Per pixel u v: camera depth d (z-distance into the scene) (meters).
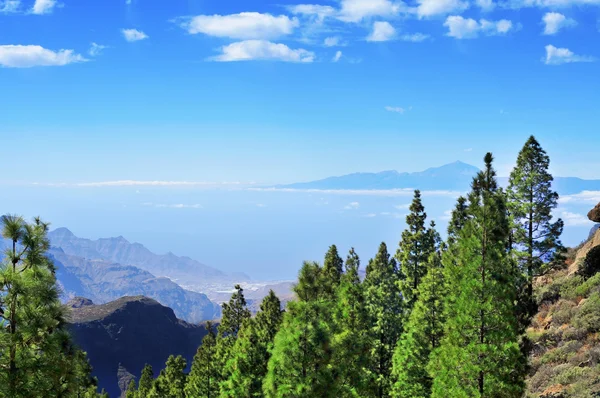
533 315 43.12
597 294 37.50
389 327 42.25
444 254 31.39
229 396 34.16
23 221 17.12
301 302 27.05
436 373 28.70
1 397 15.47
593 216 49.62
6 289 16.27
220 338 53.59
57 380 17.20
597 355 30.00
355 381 29.91
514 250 47.06
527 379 32.72
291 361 25.58
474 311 26.48
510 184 49.16
